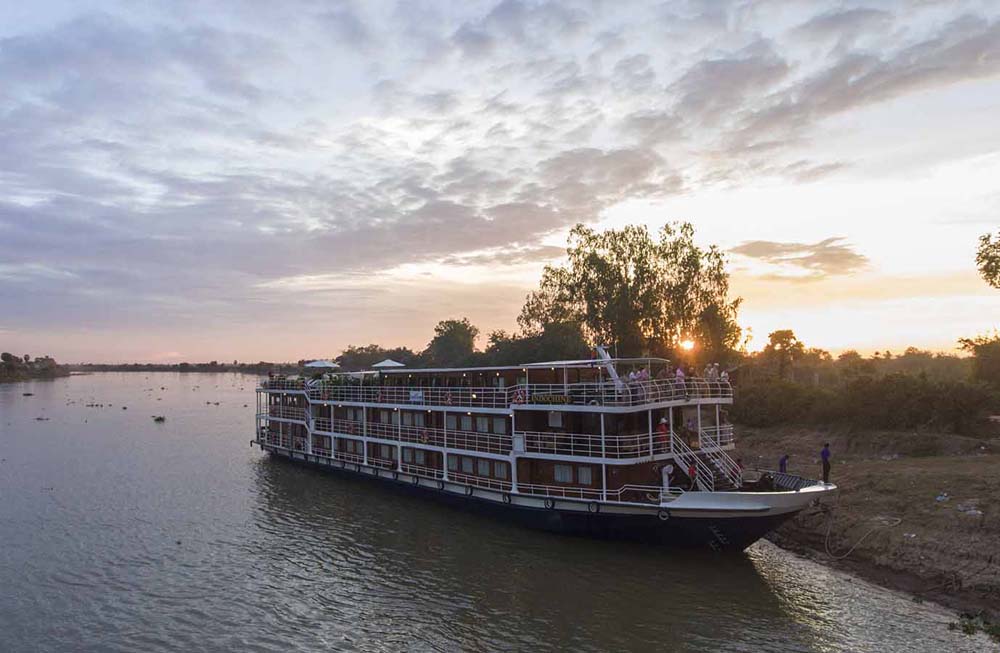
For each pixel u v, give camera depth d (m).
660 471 34.00
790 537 35.09
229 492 51.22
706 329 67.88
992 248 44.12
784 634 24.42
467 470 42.22
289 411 64.81
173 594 30.28
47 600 29.88
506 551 34.44
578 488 35.03
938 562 28.20
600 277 68.56
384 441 49.19
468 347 163.00
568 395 35.38
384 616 27.28
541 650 24.00
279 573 32.56
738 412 66.38
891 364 121.06
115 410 142.75
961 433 47.28
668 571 30.86
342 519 42.06
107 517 44.19
